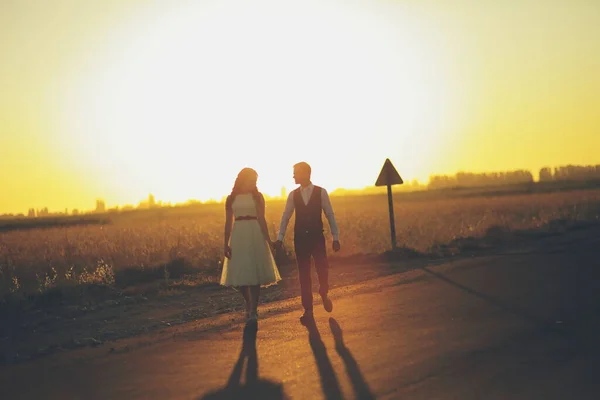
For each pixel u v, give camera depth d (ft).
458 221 116.26
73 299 46.70
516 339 25.59
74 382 22.79
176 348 27.63
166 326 34.17
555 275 44.09
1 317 40.96
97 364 25.48
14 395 21.49
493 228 89.61
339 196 489.26
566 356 22.62
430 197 382.01
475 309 32.81
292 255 68.44
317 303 38.14
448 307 33.83
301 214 33.35
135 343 29.32
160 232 110.32
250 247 32.68
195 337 29.86
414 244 74.79
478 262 55.06
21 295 46.57
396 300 37.19
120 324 36.06
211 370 23.49
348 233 89.76
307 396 19.57
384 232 91.25
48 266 64.64
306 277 33.17
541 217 114.11
